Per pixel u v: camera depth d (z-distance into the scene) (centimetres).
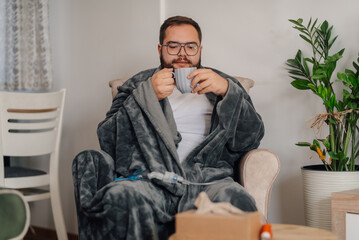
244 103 177
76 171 167
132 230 137
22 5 320
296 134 223
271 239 106
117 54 289
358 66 191
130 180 164
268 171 168
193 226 103
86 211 148
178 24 187
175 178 159
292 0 223
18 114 249
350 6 207
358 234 158
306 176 190
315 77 185
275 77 229
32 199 259
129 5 282
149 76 198
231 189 142
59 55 321
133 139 178
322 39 212
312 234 112
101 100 297
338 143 192
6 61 328
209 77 164
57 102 262
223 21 245
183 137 186
